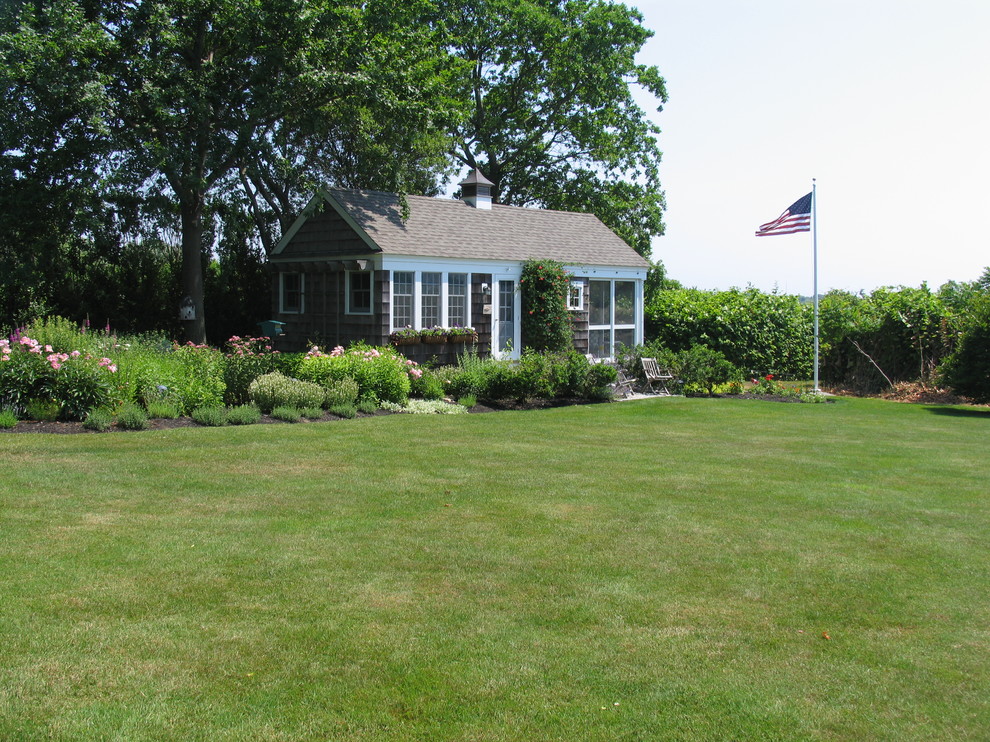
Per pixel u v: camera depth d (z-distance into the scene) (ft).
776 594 17.88
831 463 33.96
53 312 63.87
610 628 15.83
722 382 66.74
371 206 60.44
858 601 17.62
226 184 72.54
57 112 53.11
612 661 14.44
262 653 14.21
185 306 63.36
